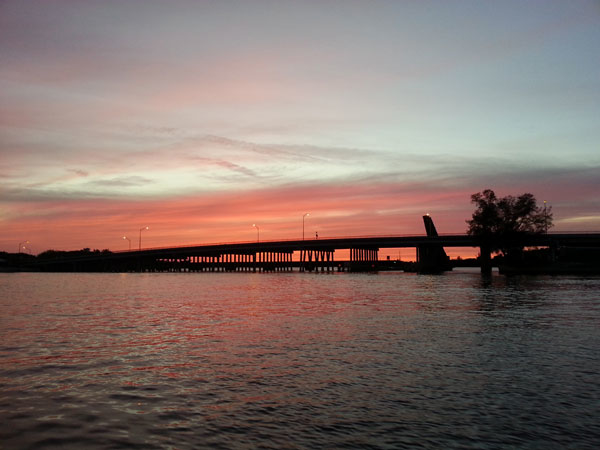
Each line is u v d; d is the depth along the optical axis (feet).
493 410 46.03
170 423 43.06
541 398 49.44
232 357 69.00
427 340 82.89
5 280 427.33
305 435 40.40
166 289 263.29
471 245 581.53
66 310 137.69
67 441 39.24
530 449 37.70
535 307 142.82
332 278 479.41
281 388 53.26
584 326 100.63
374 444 38.63
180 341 82.64
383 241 641.81
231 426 42.34
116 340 83.92
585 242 499.51
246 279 464.65
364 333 90.94
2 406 47.47
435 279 411.54
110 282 380.37
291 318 116.16
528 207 478.59
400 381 55.93
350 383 55.16
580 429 41.39
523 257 519.19
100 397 50.26
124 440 39.50
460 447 38.09
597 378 56.95
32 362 66.03
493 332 92.02
